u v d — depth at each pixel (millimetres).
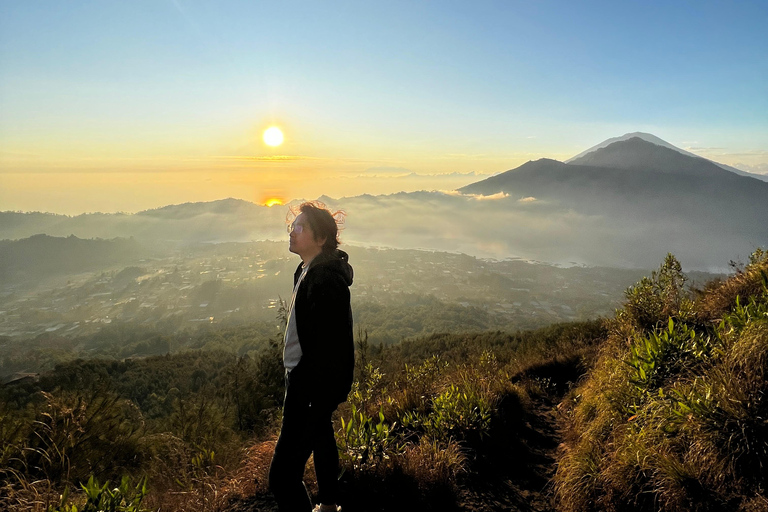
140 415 4199
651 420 2443
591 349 5777
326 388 1722
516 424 3805
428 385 4711
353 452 2641
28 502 2029
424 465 2582
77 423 2809
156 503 2400
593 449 2646
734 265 5156
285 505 1841
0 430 2766
